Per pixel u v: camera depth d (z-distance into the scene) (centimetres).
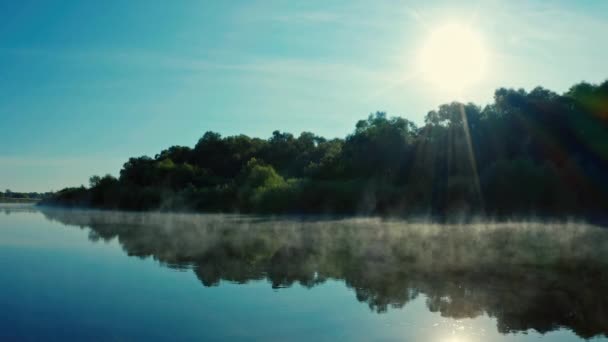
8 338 1424
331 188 7256
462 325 1475
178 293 1939
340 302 1758
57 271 2484
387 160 7662
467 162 6619
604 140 5569
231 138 14075
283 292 1933
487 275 2209
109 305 1767
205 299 1833
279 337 1393
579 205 5347
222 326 1501
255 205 8394
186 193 10481
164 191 11244
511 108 6712
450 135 6862
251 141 13938
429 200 6325
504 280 2103
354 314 1600
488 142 6625
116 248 3441
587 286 1964
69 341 1395
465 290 1916
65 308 1739
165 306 1742
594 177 5447
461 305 1694
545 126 6144
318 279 2172
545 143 6103
